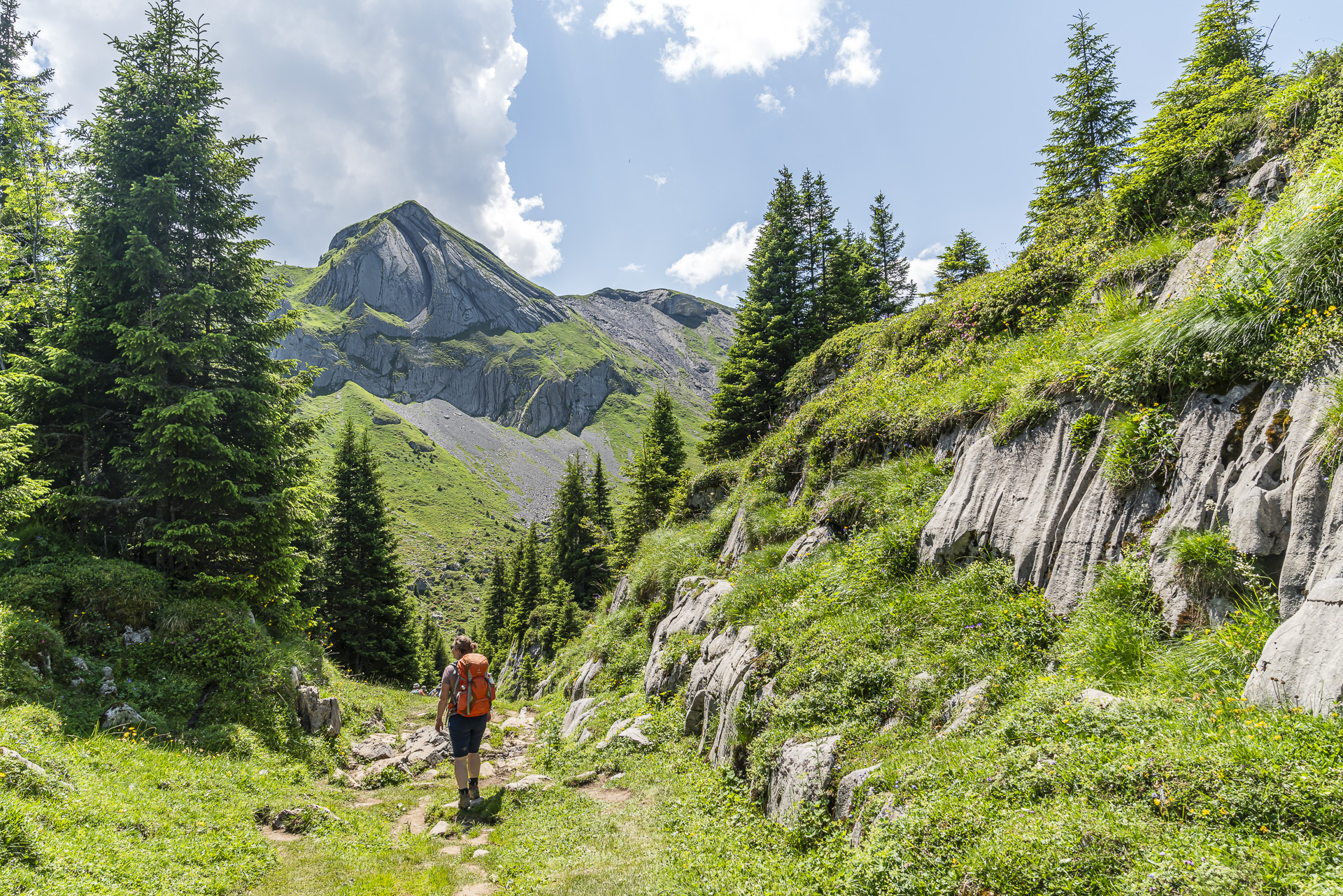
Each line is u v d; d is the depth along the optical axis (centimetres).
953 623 711
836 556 1080
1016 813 403
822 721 696
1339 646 377
